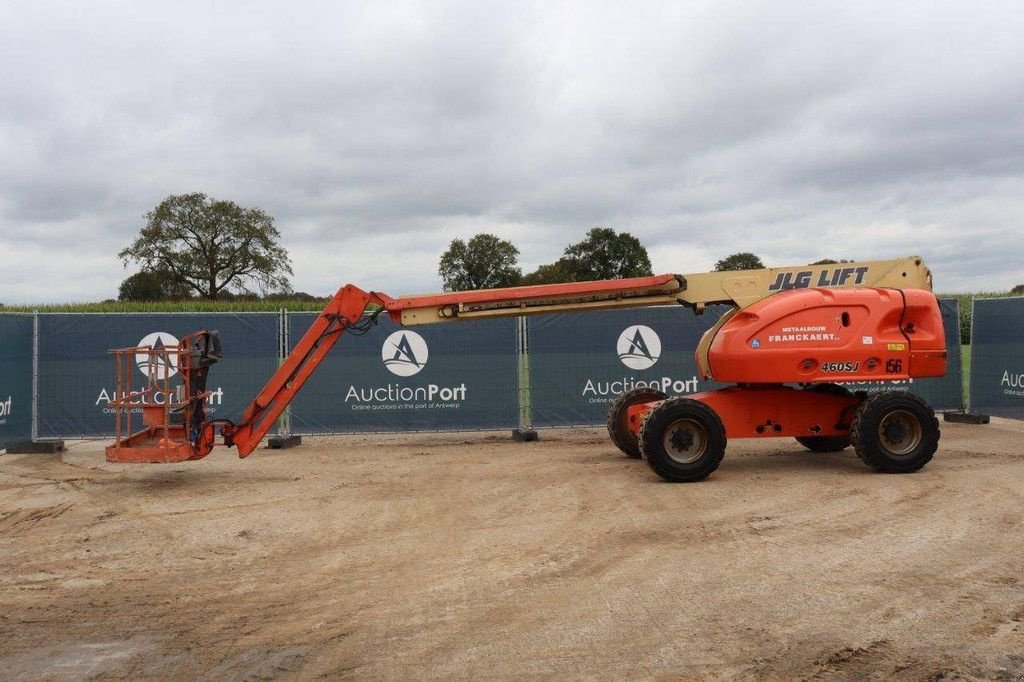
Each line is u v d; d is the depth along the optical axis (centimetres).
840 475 940
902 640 460
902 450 941
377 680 426
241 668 445
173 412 962
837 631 474
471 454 1195
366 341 1330
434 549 677
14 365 1235
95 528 771
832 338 941
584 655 450
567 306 1023
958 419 1445
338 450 1255
